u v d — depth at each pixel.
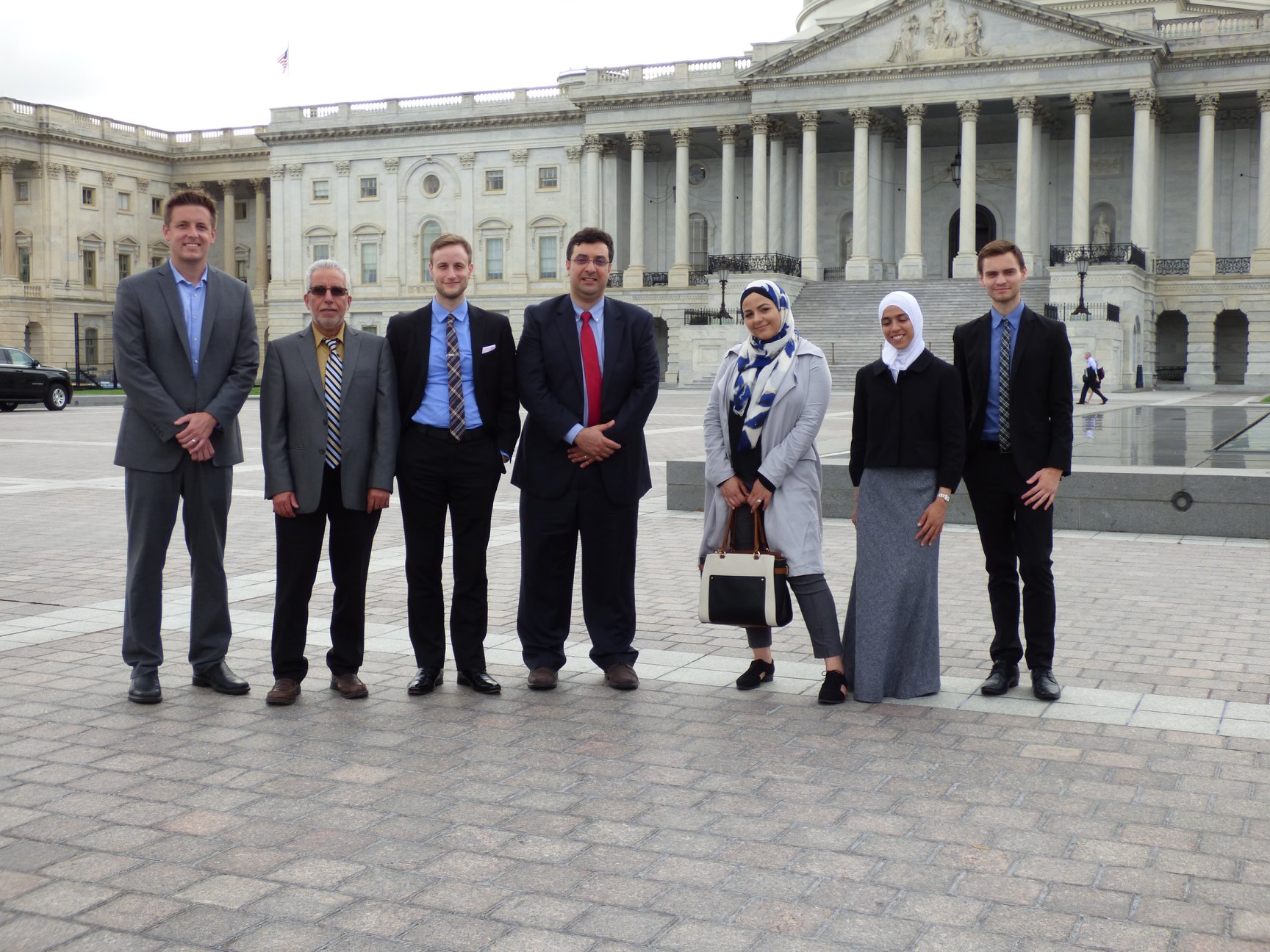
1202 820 6.31
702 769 7.08
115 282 99.06
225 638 8.88
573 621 11.05
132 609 8.52
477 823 6.25
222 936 5.04
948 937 5.05
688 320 72.00
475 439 8.82
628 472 8.94
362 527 8.70
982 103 72.50
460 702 8.53
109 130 97.75
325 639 10.42
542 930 5.10
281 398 8.58
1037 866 5.75
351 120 90.81
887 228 79.38
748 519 8.74
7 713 8.17
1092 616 11.12
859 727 7.89
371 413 8.69
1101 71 69.25
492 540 15.85
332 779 6.91
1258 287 69.94
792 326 8.80
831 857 5.84
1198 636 10.34
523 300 87.50
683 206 81.38
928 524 8.40
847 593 12.41
